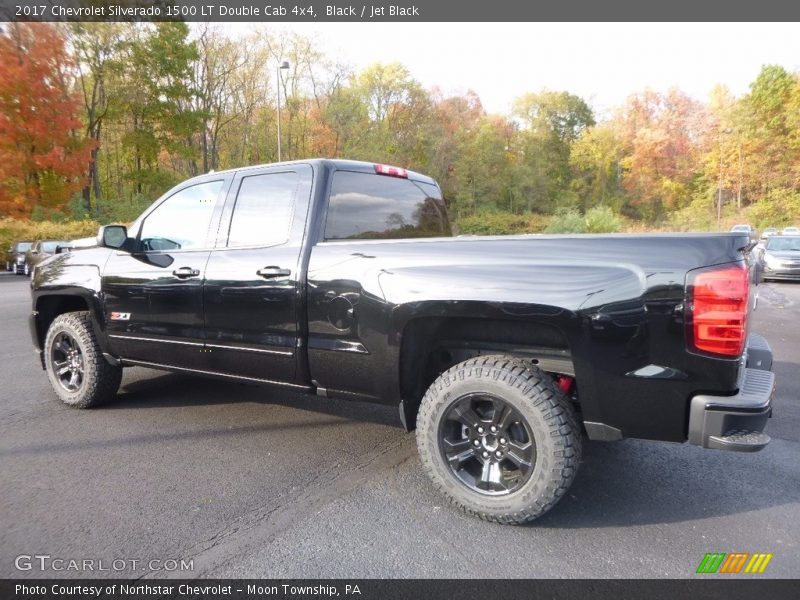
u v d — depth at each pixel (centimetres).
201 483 324
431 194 446
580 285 255
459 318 291
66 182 3089
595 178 7325
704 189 6034
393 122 5500
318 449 378
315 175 349
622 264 251
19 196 2856
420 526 278
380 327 301
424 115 5616
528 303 262
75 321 452
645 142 6606
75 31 3353
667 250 247
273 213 360
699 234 247
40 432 407
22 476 332
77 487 318
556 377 290
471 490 283
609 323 250
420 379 316
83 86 3666
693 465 356
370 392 320
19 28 2728
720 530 275
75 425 422
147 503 299
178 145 4100
